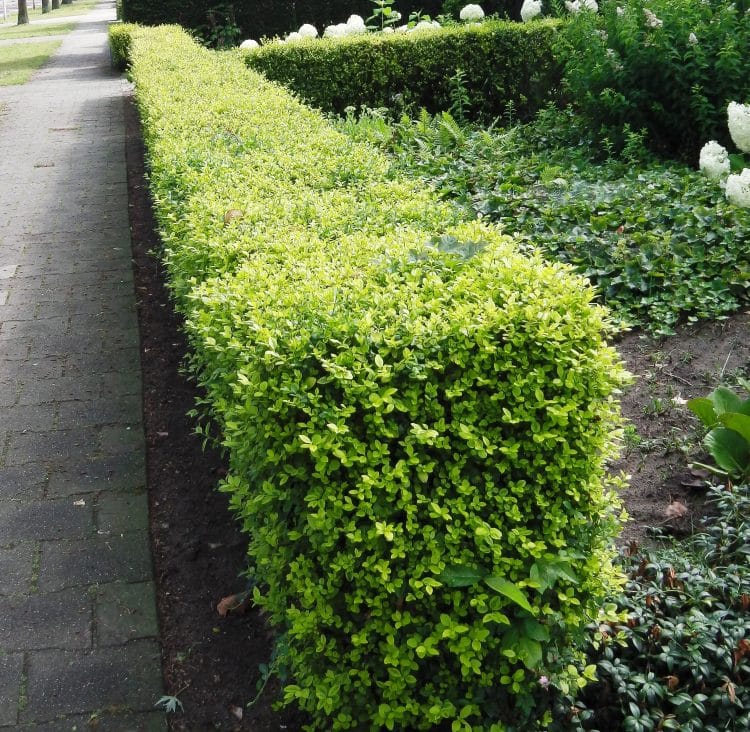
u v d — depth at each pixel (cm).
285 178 443
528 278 256
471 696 218
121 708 258
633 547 288
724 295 466
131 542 332
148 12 1579
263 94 700
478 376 227
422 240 304
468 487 221
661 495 329
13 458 390
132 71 942
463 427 219
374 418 218
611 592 249
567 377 226
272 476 228
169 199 440
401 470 215
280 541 235
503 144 752
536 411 229
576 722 228
